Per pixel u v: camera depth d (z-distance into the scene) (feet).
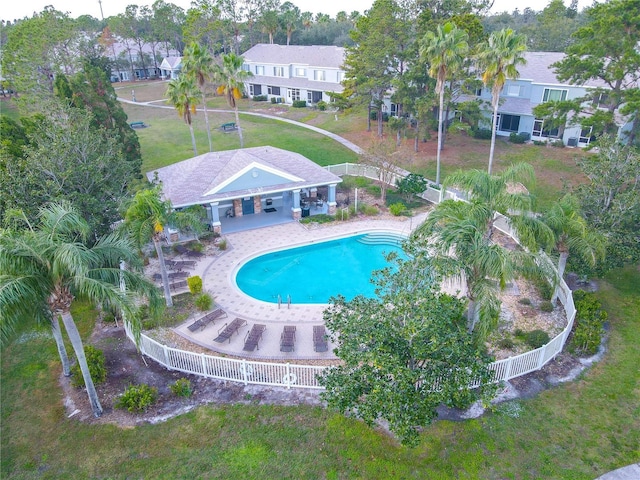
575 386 60.85
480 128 168.45
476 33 144.66
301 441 52.19
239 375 61.87
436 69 123.03
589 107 133.59
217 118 218.18
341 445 51.60
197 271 93.35
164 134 192.13
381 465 49.16
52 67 187.42
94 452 51.31
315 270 96.78
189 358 62.90
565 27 257.14
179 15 354.95
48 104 103.86
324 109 222.89
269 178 111.04
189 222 78.59
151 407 57.47
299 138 182.29
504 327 74.33
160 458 50.39
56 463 50.19
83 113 98.37
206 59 147.23
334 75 225.56
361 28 166.50
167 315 78.02
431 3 159.63
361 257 102.53
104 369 61.98
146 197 71.92
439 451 50.78
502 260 53.57
